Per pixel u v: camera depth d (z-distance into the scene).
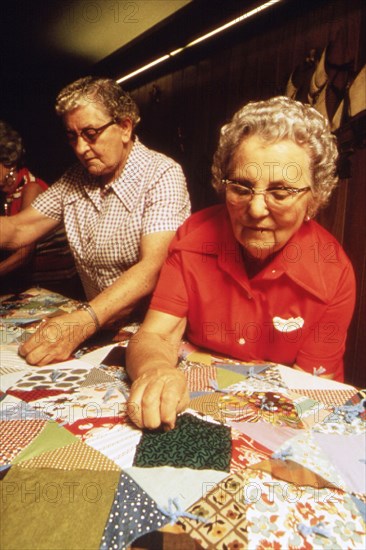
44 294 1.30
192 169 2.93
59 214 1.44
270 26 2.22
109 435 0.58
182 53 2.80
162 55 2.89
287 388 0.74
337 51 1.89
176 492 0.48
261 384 0.75
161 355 0.75
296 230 0.76
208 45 2.62
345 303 0.85
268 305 0.84
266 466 0.52
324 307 0.83
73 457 0.54
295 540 0.42
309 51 2.02
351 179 1.91
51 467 0.52
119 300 1.01
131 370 0.74
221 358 0.89
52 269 1.99
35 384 0.74
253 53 2.34
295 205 0.71
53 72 3.66
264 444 0.57
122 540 0.42
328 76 1.93
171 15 2.41
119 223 1.25
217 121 2.65
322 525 0.44
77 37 2.79
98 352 0.88
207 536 0.42
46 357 0.82
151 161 1.23
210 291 0.87
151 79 3.23
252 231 0.74
